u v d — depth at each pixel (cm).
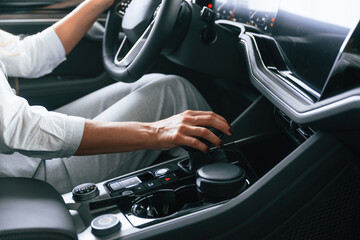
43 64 121
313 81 78
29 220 58
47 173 93
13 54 116
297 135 88
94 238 68
